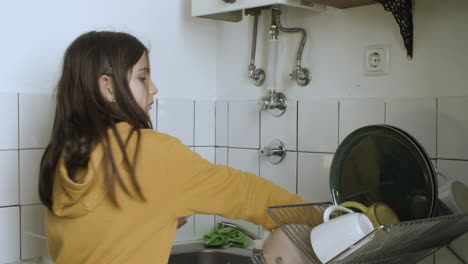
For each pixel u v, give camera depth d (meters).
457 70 1.18
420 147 0.93
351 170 1.10
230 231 1.71
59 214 0.94
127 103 0.98
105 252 0.91
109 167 0.90
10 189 1.46
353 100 1.41
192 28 1.85
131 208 0.92
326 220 0.91
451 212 0.93
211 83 1.91
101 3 1.63
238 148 1.81
